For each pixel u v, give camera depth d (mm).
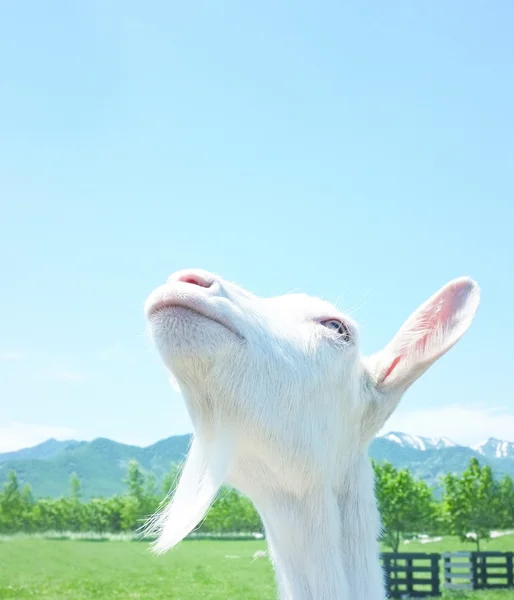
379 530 702
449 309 725
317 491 639
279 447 607
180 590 3664
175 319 565
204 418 603
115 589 3791
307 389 629
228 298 604
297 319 672
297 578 640
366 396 719
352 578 656
